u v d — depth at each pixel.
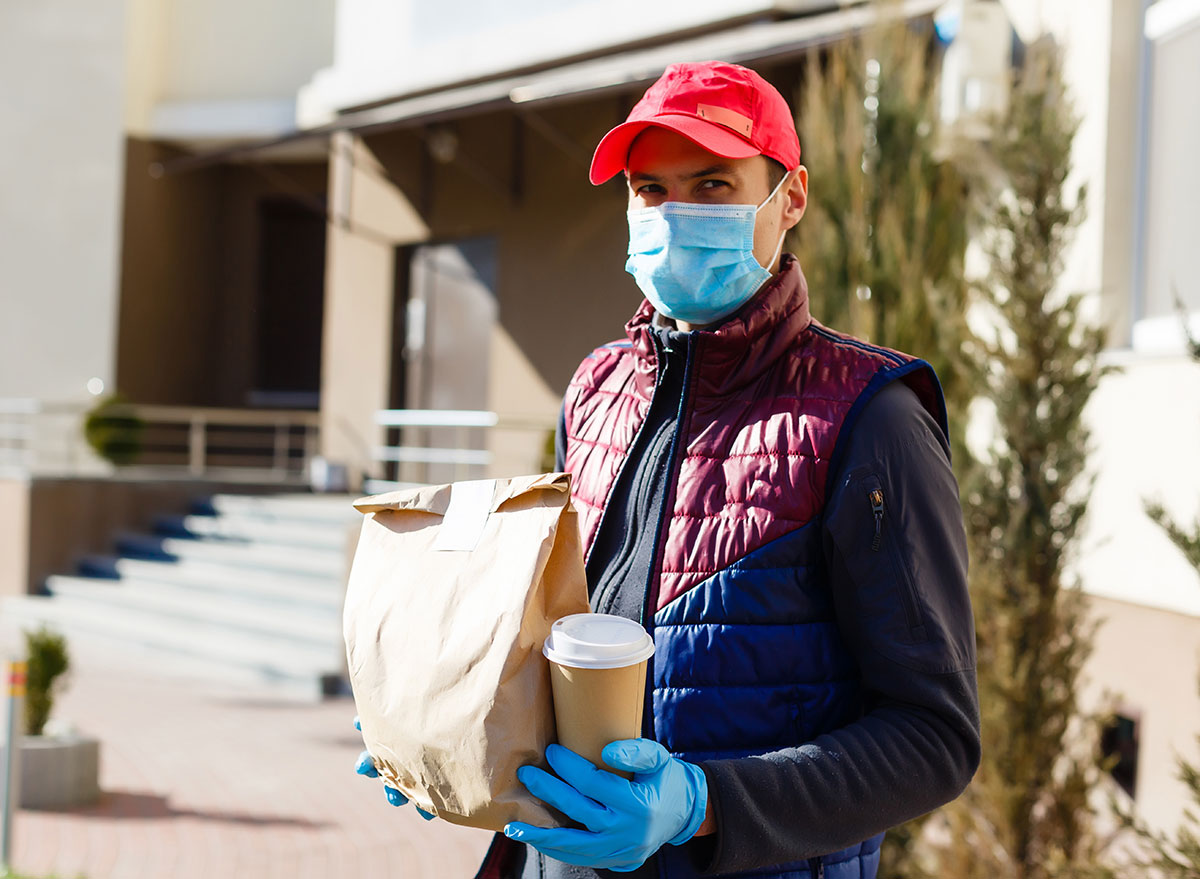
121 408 14.46
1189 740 4.46
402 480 13.12
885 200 4.68
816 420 1.74
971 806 4.05
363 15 12.66
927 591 1.66
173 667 9.98
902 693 1.64
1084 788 3.95
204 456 16.78
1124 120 4.88
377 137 13.12
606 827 1.43
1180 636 4.54
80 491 12.45
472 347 12.52
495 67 10.93
